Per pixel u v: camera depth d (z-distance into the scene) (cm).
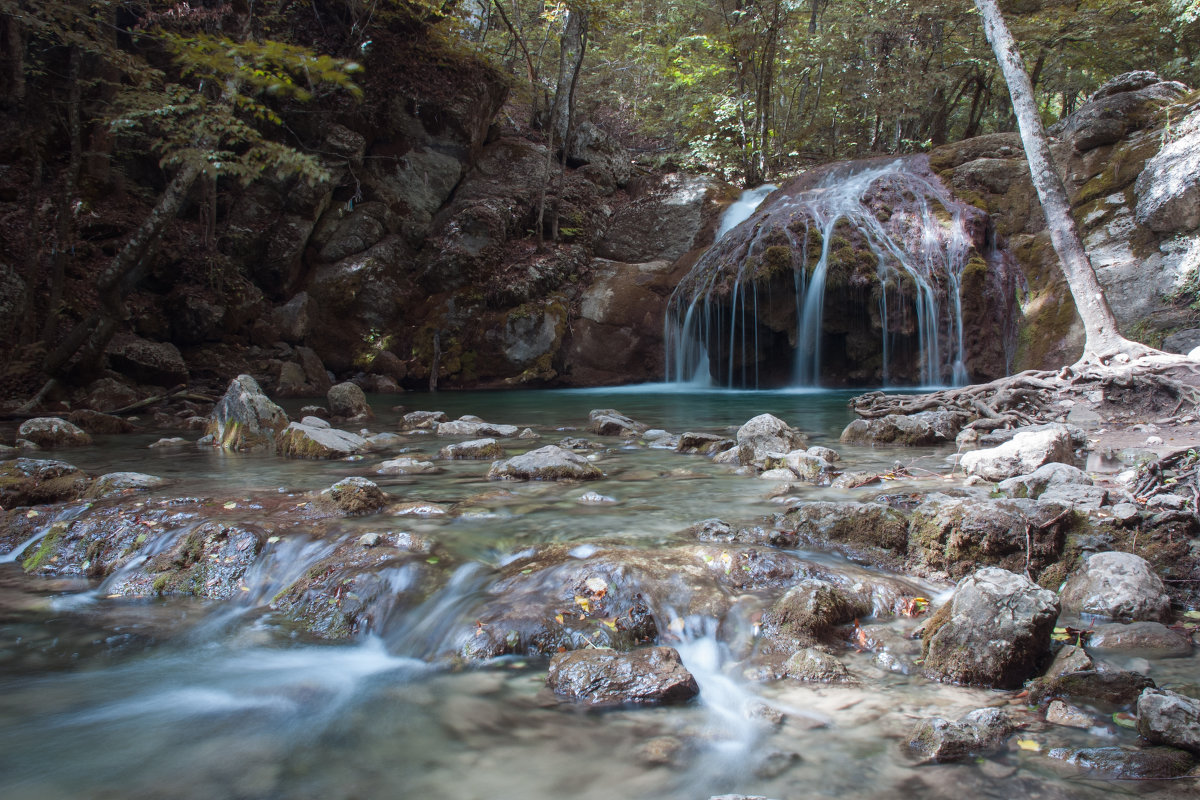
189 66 937
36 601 373
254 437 751
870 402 1005
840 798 202
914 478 534
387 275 1675
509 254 1767
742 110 2056
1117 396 802
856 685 268
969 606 278
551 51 2328
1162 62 2233
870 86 2105
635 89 2555
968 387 927
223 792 215
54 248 1172
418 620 326
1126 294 1206
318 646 321
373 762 229
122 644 322
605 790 211
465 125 1820
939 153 1630
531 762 227
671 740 236
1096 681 251
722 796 197
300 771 225
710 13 2202
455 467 620
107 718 259
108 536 429
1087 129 1420
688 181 1992
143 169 1491
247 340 1505
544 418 1027
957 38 2169
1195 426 693
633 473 583
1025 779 209
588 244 1889
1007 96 2514
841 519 391
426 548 380
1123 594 312
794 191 1769
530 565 353
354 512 450
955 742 222
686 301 1619
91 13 1299
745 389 1538
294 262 1598
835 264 1400
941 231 1434
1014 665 264
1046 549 346
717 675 281
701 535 394
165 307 1411
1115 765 211
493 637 301
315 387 1494
